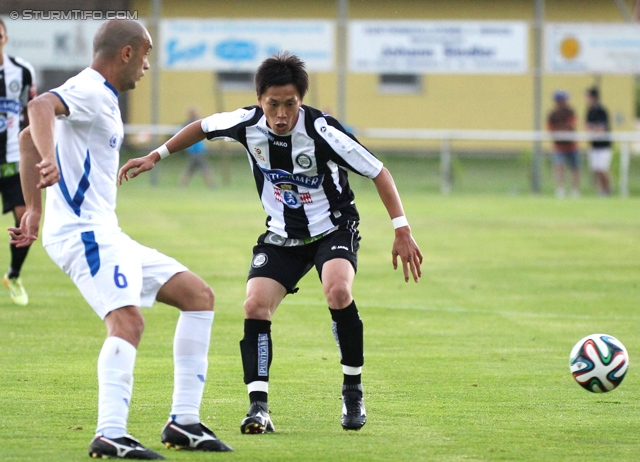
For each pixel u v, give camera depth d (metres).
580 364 19.56
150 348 26.30
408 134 84.75
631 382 22.77
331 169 18.48
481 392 21.62
